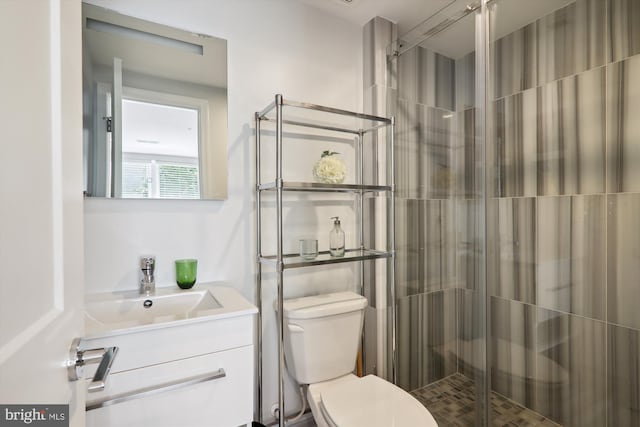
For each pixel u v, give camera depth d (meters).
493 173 1.32
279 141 1.29
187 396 0.98
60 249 0.51
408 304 1.68
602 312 1.19
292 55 1.63
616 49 1.12
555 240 1.30
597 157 1.19
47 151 0.47
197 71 1.38
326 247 1.74
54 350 0.47
